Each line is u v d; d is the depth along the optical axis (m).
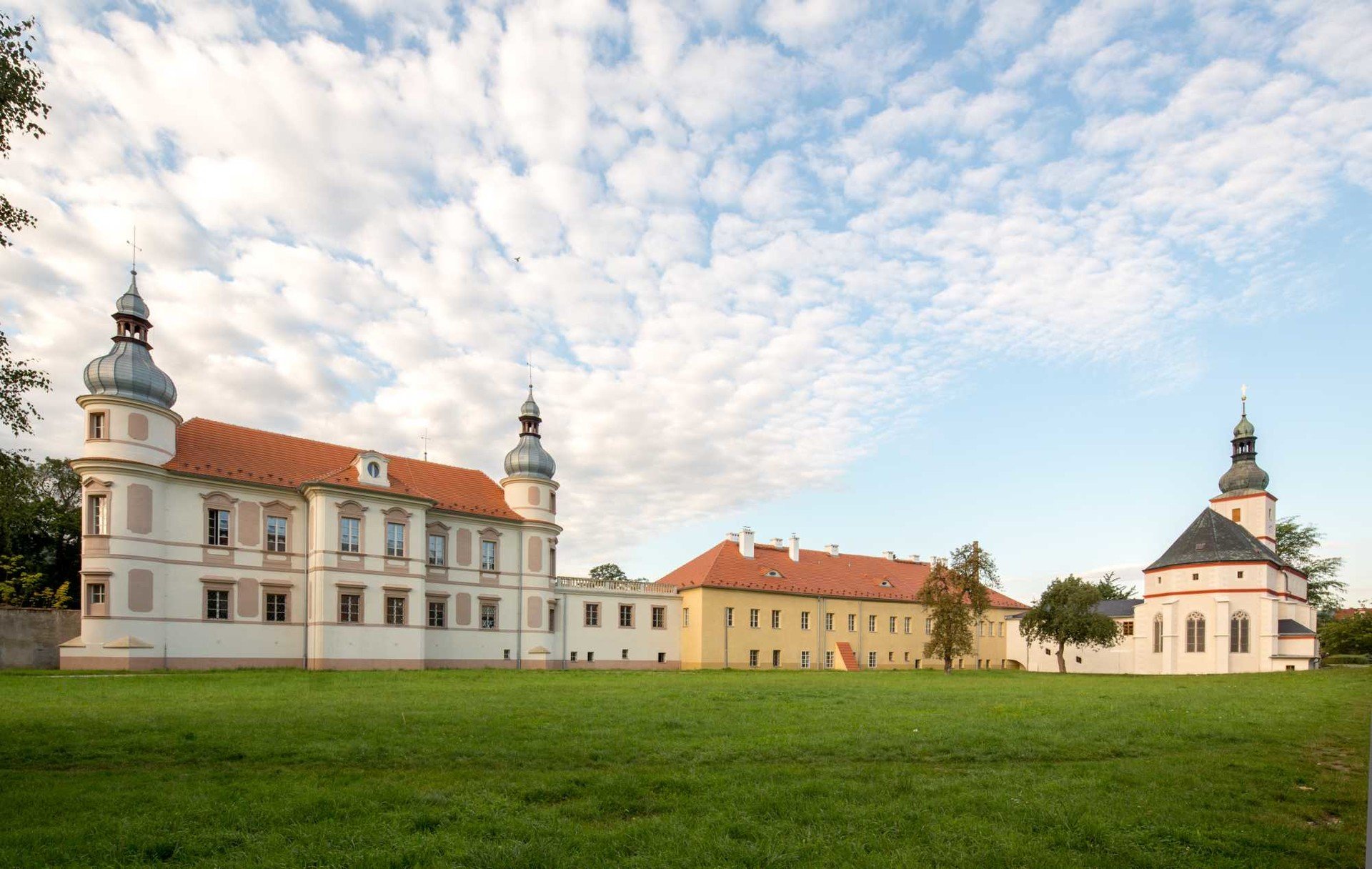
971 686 37.97
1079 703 26.36
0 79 14.69
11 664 42.28
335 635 47.94
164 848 9.12
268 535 48.47
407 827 9.84
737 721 19.73
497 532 59.28
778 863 8.70
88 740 15.83
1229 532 71.62
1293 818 10.91
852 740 16.80
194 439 48.19
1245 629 68.44
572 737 16.72
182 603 44.62
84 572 41.81
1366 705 26.28
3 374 16.27
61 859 8.80
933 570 64.94
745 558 74.75
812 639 74.25
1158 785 12.64
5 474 18.41
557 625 62.06
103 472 42.41
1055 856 9.02
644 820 10.27
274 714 20.16
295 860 8.66
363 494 49.97
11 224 15.98
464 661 56.06
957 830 9.94
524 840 9.41
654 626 67.88
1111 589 115.12
